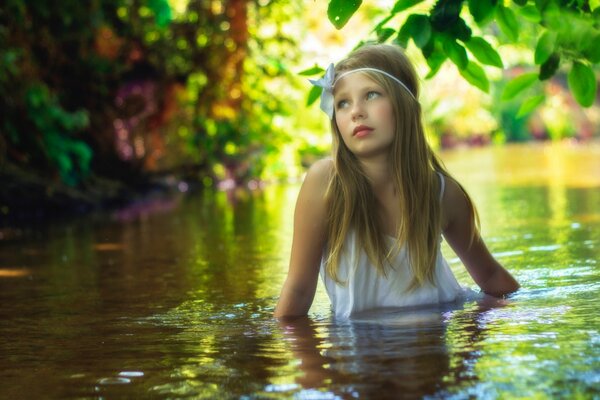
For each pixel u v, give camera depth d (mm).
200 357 2281
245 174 12891
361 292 2885
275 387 1940
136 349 2434
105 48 10422
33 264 4660
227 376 2061
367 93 2834
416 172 2885
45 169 9320
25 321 2998
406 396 1815
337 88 2871
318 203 2895
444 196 2990
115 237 5922
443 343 2250
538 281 3297
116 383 2068
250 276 3906
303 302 2920
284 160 13789
